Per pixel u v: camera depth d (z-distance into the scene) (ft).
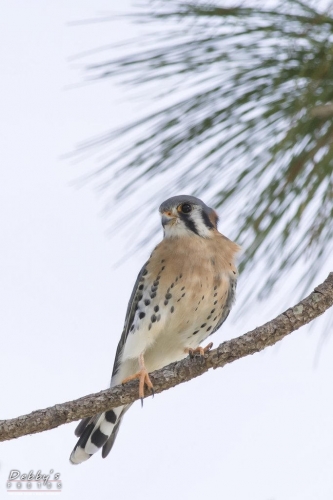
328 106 15.84
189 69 18.58
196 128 19.02
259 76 18.43
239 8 17.76
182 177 19.21
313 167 17.83
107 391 18.31
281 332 17.44
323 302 17.44
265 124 18.52
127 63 18.45
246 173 18.61
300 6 17.33
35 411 17.03
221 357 17.93
